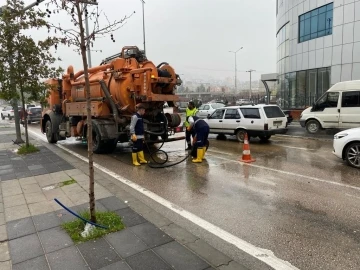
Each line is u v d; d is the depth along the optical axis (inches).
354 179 263.3
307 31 975.6
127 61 380.5
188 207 203.5
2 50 375.2
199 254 134.4
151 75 358.0
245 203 210.2
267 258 137.6
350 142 306.8
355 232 162.9
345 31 840.3
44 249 140.3
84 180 261.7
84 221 161.0
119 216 174.9
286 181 263.1
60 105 499.8
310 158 361.4
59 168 310.2
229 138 553.3
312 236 159.0
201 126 348.5
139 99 363.3
